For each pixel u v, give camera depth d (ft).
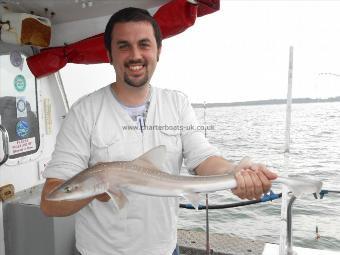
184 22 8.26
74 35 10.54
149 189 5.06
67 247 9.55
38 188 10.71
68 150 5.69
